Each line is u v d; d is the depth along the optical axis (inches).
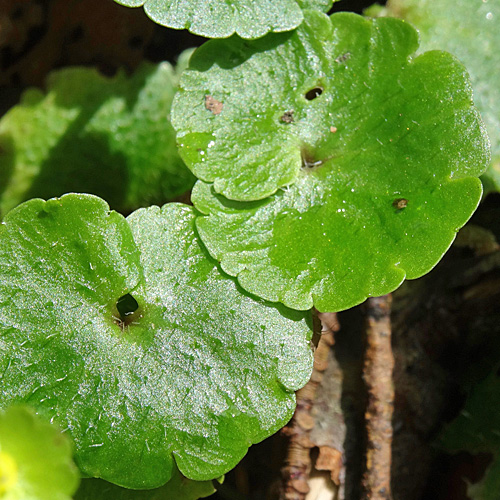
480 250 5.6
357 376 5.5
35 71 6.1
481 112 5.4
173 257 5.0
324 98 5.2
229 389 4.9
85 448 4.8
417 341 5.6
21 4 6.0
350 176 5.1
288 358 4.9
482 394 5.5
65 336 4.9
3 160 5.9
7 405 4.8
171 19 5.0
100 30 6.0
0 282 4.9
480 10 5.5
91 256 4.9
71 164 5.9
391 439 5.3
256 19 5.1
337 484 5.3
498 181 5.4
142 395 4.9
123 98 5.9
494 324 5.6
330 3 5.2
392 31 5.1
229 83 5.1
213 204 5.0
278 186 5.0
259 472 5.5
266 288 4.9
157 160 5.8
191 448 4.9
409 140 5.0
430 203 5.0
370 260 5.0
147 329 4.9
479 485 5.3
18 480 4.4
